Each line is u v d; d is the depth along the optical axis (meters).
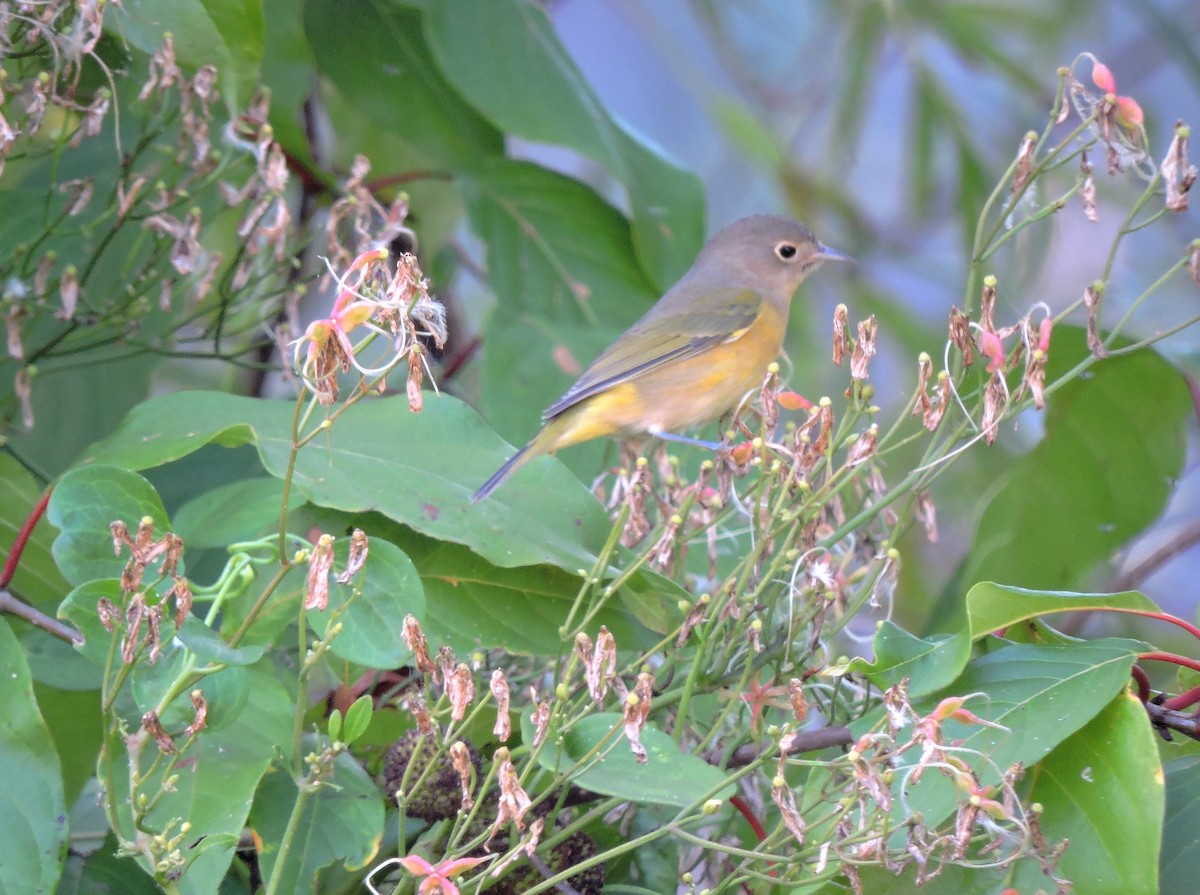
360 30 9.62
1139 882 5.09
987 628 5.51
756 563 6.33
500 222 9.70
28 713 5.44
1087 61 14.64
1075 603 5.42
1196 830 5.74
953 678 5.44
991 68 13.53
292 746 5.60
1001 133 14.39
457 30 9.18
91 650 5.16
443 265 10.97
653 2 16.34
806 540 6.22
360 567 5.12
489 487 6.77
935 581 12.91
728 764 6.43
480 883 4.98
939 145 13.75
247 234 7.38
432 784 5.75
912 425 12.78
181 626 4.88
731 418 8.18
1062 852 4.95
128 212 7.29
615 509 7.33
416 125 9.64
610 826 6.52
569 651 6.53
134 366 8.63
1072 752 5.40
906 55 13.02
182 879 5.14
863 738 4.77
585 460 9.52
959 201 12.88
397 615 5.45
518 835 5.53
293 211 9.88
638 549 6.83
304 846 5.59
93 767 6.89
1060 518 9.38
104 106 6.88
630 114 16.12
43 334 8.29
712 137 16.12
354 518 6.66
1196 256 5.73
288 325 7.55
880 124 16.41
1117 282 13.77
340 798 5.72
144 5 7.09
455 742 5.39
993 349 5.62
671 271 9.66
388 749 6.75
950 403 6.11
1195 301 12.99
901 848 5.21
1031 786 5.41
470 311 13.03
